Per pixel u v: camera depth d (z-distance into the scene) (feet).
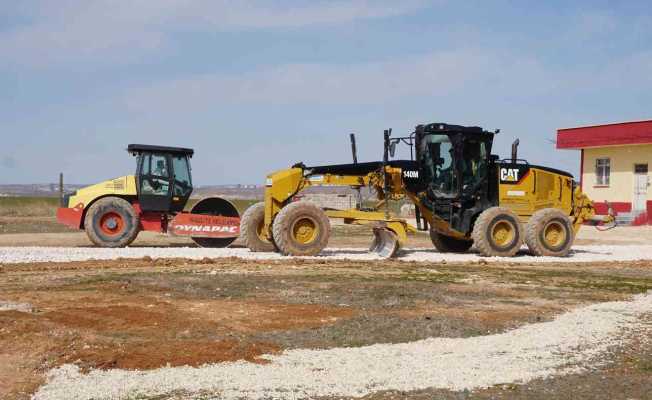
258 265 49.98
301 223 56.44
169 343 25.77
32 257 53.57
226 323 29.50
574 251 67.87
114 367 22.81
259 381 21.43
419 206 61.36
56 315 30.19
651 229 100.32
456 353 25.14
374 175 59.52
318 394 20.47
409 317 31.32
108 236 63.77
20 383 21.15
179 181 66.80
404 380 21.80
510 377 22.30
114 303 33.60
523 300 36.60
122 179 65.57
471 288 40.22
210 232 65.82
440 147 60.29
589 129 114.52
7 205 132.87
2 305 32.53
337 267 49.52
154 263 50.52
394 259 56.13
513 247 59.67
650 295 38.93
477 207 61.26
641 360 24.59
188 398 19.98
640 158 107.86
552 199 64.59
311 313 31.83
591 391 21.09
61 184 115.24
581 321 30.81
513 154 63.77
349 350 25.36
